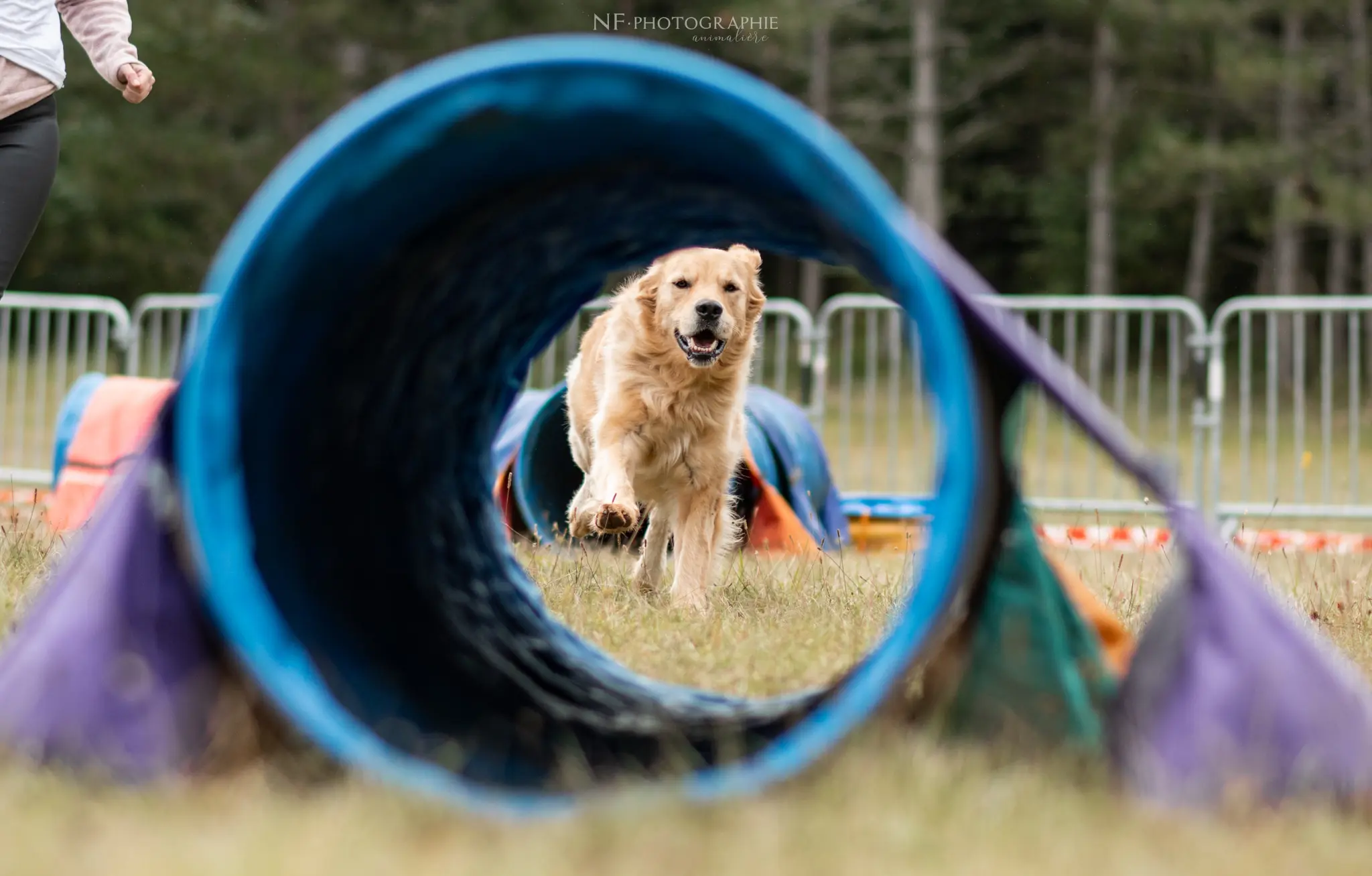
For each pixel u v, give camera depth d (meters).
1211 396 10.68
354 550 3.51
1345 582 5.99
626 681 3.84
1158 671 2.80
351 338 3.39
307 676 2.59
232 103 25.73
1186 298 33.28
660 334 6.05
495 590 4.27
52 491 8.94
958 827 2.48
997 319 2.86
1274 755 2.66
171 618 2.76
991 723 3.08
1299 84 24.83
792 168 2.66
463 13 25.55
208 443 2.62
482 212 3.61
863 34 30.30
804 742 2.51
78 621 2.73
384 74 25.89
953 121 32.62
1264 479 13.12
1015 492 3.20
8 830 2.36
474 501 4.61
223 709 2.76
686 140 2.94
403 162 2.82
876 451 15.68
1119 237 32.00
